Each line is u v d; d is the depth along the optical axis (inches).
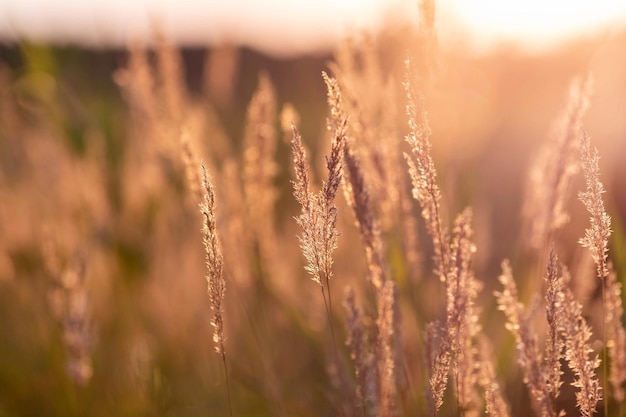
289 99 151.7
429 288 87.6
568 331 49.9
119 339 115.0
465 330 58.2
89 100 131.0
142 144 123.9
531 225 84.4
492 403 56.7
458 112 85.4
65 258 106.4
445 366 51.3
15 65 135.2
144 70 104.9
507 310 55.3
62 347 104.9
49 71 132.7
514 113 146.5
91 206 123.1
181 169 107.1
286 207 120.0
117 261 120.3
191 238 120.0
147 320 117.9
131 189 124.0
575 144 70.2
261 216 91.7
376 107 80.6
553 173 72.4
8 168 143.9
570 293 50.4
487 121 110.6
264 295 97.7
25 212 129.0
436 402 51.4
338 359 67.2
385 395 57.1
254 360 103.0
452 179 86.8
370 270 60.1
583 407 49.9
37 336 115.9
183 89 106.4
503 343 81.0
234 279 90.7
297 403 89.8
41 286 120.7
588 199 47.9
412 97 51.8
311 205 45.8
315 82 149.6
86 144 124.9
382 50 79.8
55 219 126.3
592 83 69.2
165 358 110.7
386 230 79.3
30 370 109.2
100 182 123.4
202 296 116.4
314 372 96.0
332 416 84.0
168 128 104.3
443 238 53.6
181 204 121.0
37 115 134.3
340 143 45.8
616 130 98.9
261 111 88.7
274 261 95.6
